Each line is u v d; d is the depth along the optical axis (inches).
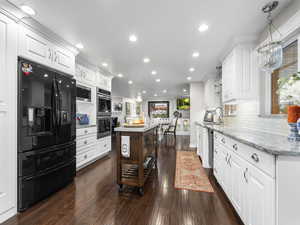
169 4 57.9
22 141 62.8
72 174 92.0
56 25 71.7
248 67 84.3
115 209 65.4
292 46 61.4
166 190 82.4
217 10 61.4
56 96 78.0
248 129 91.0
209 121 159.0
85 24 71.3
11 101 59.9
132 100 390.3
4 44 57.7
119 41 88.0
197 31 77.4
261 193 41.8
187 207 66.8
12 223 56.5
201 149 139.1
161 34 80.4
